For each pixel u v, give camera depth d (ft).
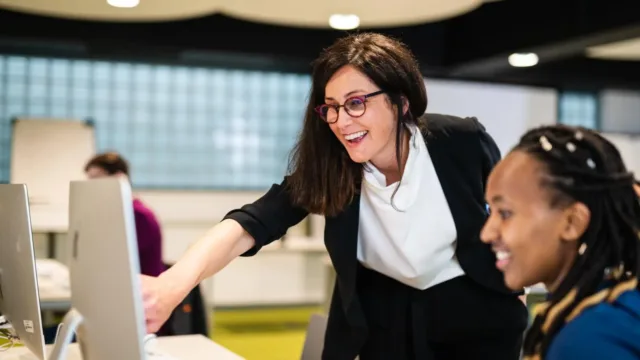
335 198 6.19
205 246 5.93
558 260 3.56
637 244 3.42
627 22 16.89
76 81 24.14
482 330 6.47
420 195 6.03
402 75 5.73
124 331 4.35
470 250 6.27
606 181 3.43
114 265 4.32
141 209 13.56
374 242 6.24
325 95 5.84
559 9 18.90
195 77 25.32
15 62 23.50
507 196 3.56
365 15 13.80
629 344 3.17
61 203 20.61
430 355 6.46
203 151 25.53
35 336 6.08
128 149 24.73
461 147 6.21
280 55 21.91
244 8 13.79
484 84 26.50
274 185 6.56
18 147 20.63
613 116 30.01
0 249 6.55
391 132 5.88
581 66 25.52
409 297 6.46
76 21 20.20
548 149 3.51
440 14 13.73
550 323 3.50
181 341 7.86
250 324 22.74
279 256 25.39
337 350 6.72
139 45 20.76
